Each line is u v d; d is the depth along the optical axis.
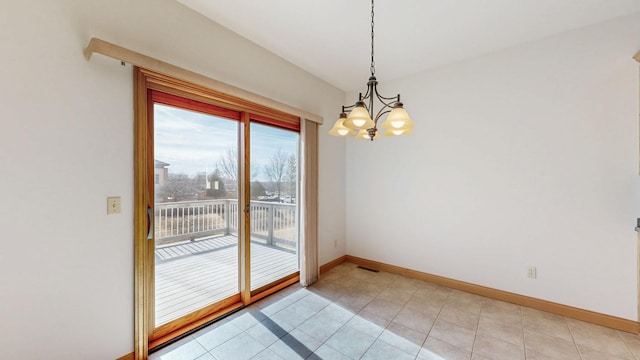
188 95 2.02
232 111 2.45
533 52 2.42
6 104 1.25
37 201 1.34
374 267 3.58
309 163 3.03
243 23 2.15
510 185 2.55
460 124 2.85
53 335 1.39
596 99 2.15
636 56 1.96
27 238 1.32
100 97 1.53
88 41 1.48
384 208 3.47
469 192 2.80
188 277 2.40
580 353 1.80
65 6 1.41
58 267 1.41
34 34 1.32
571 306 2.27
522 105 2.48
